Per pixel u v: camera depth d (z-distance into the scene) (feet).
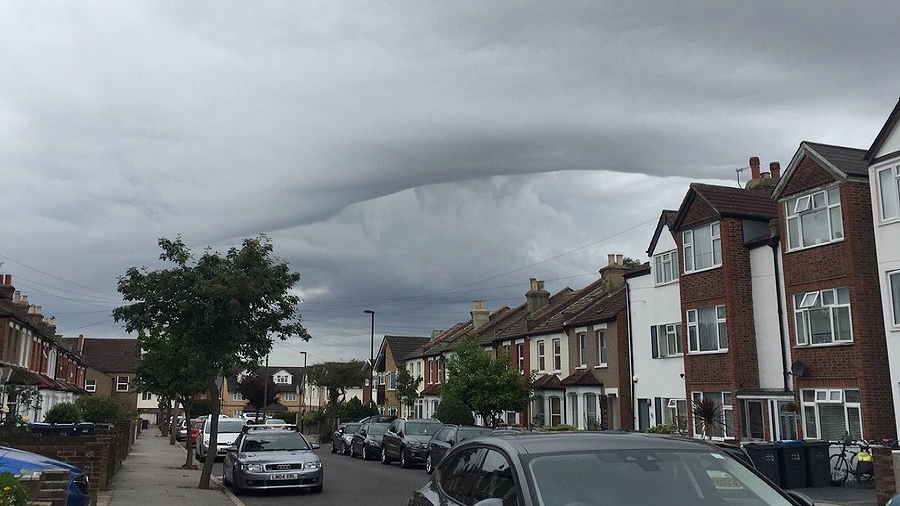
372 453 105.40
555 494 15.46
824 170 71.97
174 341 74.49
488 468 18.13
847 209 69.10
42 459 32.55
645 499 15.47
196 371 60.29
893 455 45.32
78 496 31.73
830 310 70.79
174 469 78.54
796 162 75.15
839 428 69.21
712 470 16.69
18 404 87.81
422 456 87.30
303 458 60.03
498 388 113.39
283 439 63.77
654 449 17.20
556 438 17.94
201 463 89.10
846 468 62.69
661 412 93.76
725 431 81.25
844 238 69.36
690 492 15.88
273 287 61.36
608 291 117.29
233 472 60.13
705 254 86.17
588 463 16.44
